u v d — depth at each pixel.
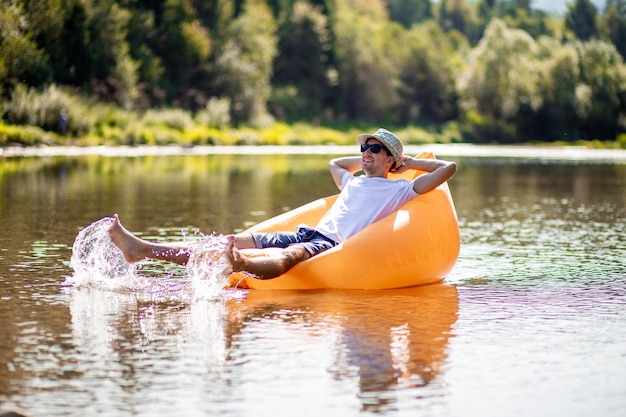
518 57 101.62
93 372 6.40
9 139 45.62
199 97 72.19
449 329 7.84
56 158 39.09
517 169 39.00
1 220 15.63
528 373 6.48
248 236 10.02
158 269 10.78
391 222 9.85
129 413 5.57
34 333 7.52
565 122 102.38
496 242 13.96
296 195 22.61
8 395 5.88
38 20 54.91
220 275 9.14
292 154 53.56
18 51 50.81
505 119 101.56
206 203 19.75
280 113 84.38
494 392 6.03
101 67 59.91
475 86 101.00
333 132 85.38
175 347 7.12
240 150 58.25
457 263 11.79
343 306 8.80
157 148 55.31
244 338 7.44
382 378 6.33
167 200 20.28
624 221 17.27
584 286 10.08
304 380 6.26
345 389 6.07
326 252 9.66
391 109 102.56
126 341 7.29
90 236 10.13
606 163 46.50
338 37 99.25
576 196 23.77
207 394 5.94
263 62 82.25
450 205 10.44
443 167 10.28
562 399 5.90
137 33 68.75
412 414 5.60
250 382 6.20
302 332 7.67
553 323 8.14
